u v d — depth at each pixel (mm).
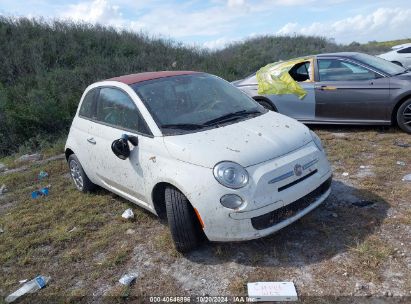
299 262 3406
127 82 4527
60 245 4293
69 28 16422
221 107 4289
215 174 3295
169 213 3559
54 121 10289
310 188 3518
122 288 3385
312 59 7309
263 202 3246
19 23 15672
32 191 6129
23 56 13352
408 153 5672
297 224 3973
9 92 11062
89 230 4535
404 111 6473
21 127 9984
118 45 16234
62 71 12648
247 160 3354
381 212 4027
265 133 3734
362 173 5117
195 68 16266
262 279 3258
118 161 4320
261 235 3281
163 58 16375
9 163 8211
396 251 3361
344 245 3545
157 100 4180
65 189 5977
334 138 6785
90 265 3844
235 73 17594
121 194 4633
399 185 4617
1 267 4023
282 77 7520
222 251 3691
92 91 5137
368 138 6559
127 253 3928
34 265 3990
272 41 26688
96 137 4746
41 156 8344
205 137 3678
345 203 4309
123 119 4359
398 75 6605
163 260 3727
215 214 3273
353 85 6781
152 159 3787
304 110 7328
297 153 3578
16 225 4918
